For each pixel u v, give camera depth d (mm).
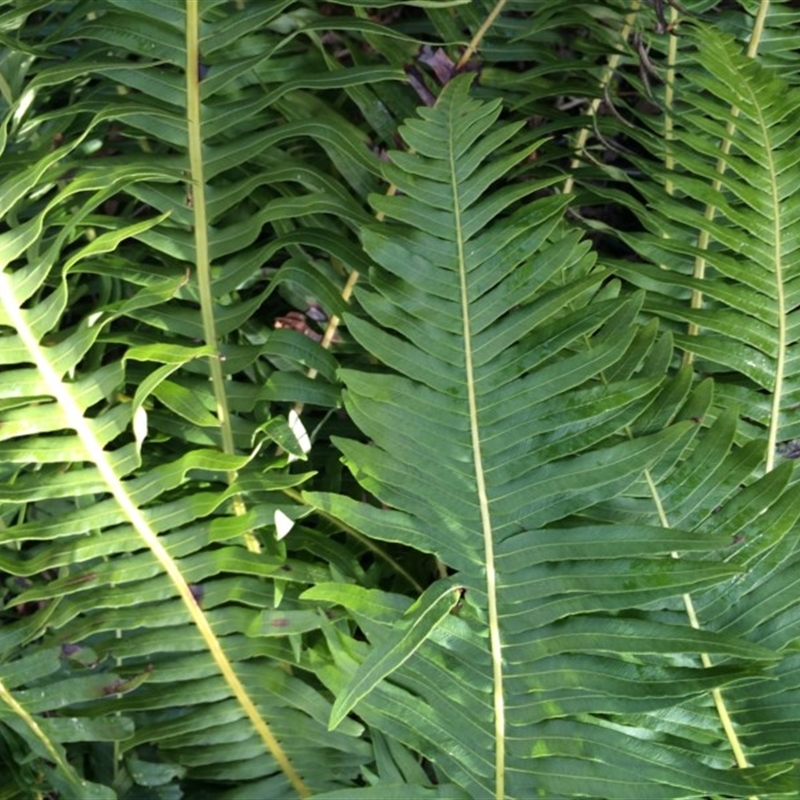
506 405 883
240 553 924
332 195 971
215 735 984
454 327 895
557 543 864
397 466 883
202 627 944
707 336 971
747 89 969
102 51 1013
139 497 905
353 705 830
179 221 962
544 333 887
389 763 938
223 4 1028
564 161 1110
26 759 972
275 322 1083
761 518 896
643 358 943
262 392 949
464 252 903
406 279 901
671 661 909
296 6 1062
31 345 881
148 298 893
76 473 900
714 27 990
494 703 880
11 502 920
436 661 884
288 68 1031
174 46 938
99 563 990
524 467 875
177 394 920
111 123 1059
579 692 869
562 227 995
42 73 927
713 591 905
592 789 863
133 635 979
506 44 1053
